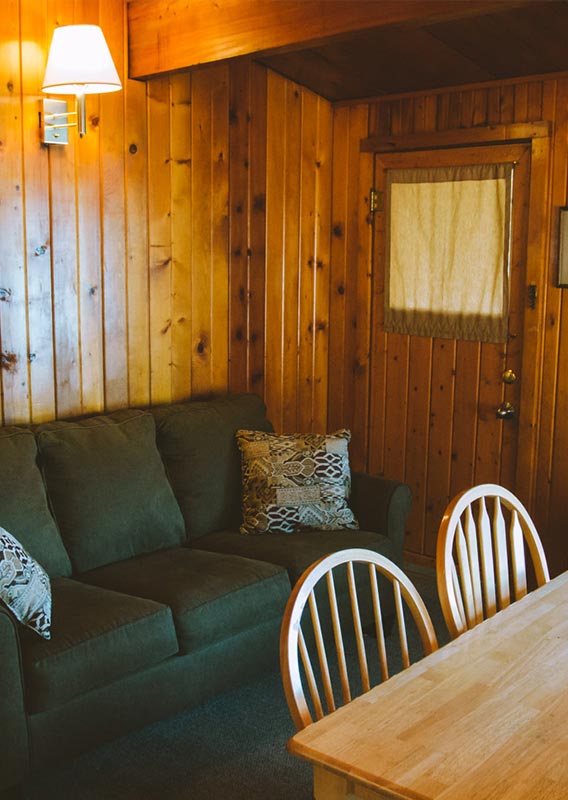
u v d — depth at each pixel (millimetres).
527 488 4258
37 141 3471
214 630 2969
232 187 4316
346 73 4348
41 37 3439
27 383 3537
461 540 2258
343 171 4758
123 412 3707
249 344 4508
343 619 3469
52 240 3564
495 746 1497
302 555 3395
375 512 3748
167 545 3559
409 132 4508
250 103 4328
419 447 4660
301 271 4719
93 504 3322
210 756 2842
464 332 4422
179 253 4109
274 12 3234
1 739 2430
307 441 3854
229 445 3898
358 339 4816
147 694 2822
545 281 4117
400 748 1487
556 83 4000
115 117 3752
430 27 3725
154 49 3656
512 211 4207
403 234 4582
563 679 1740
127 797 2623
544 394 4172
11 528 3051
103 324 3811
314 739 1513
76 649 2584
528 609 2096
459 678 1741
